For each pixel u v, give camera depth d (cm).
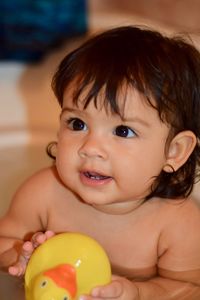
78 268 77
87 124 86
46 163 139
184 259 96
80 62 88
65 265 77
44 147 142
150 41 91
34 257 80
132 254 98
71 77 88
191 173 98
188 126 91
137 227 98
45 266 79
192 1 161
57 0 173
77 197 100
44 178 104
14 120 152
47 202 102
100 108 84
